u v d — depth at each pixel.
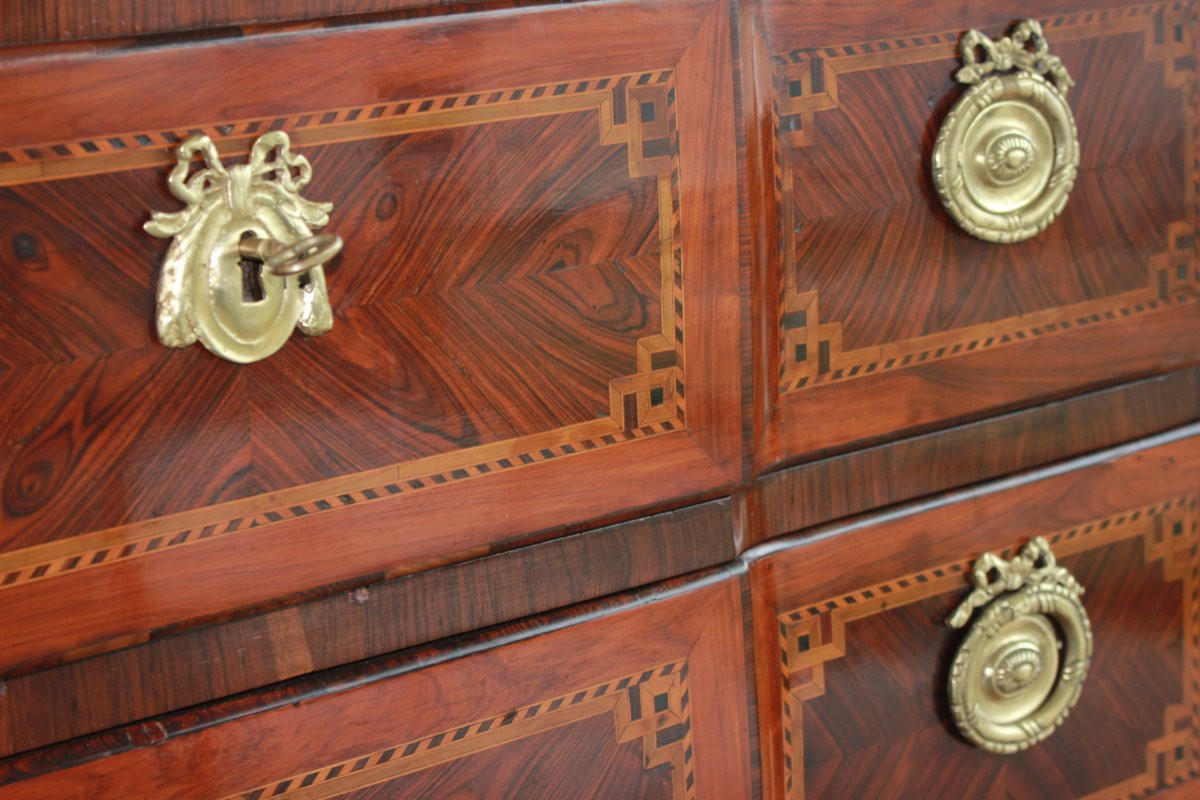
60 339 0.66
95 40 0.64
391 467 0.75
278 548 0.73
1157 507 1.04
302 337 0.72
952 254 0.91
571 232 0.78
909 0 0.86
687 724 0.88
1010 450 0.98
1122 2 0.93
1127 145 0.96
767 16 0.82
